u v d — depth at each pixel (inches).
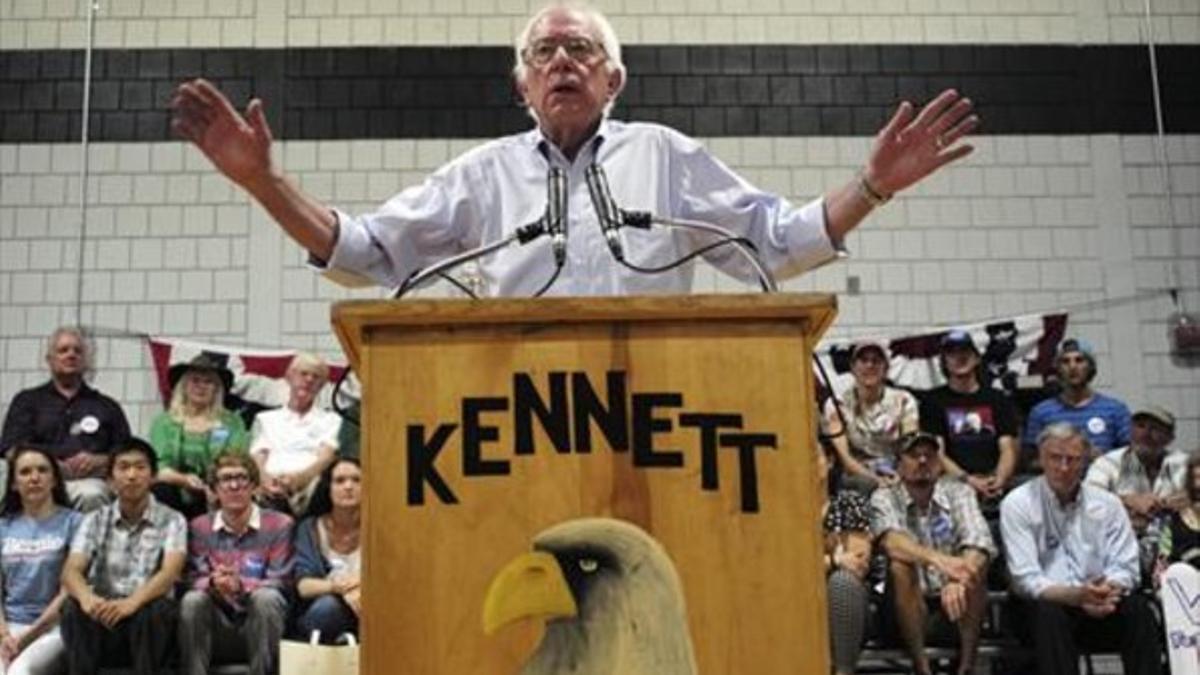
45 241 304.3
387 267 112.3
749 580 76.5
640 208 112.1
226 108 99.3
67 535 231.9
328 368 292.4
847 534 221.9
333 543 227.1
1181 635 206.1
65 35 314.3
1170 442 272.8
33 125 309.6
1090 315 309.3
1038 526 230.5
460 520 76.7
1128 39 323.3
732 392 78.7
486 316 78.2
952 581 217.8
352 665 167.0
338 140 312.7
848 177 315.3
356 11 318.0
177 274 303.7
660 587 76.2
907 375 300.7
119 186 307.6
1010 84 320.8
